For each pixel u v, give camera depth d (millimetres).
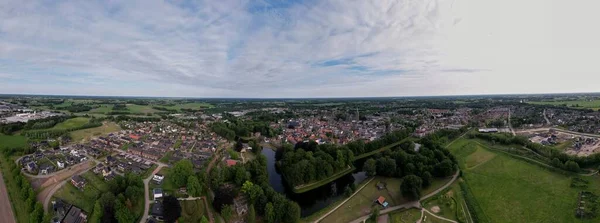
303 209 176750
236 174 194625
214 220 152250
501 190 188500
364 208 169625
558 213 154500
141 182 179750
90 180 190750
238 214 156500
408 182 177625
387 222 153625
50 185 187000
